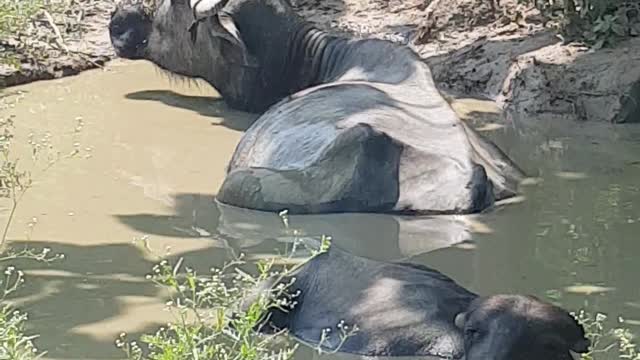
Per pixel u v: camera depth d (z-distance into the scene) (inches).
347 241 297.0
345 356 230.2
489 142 369.1
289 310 245.0
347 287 244.5
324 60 417.1
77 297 258.4
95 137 398.6
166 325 241.8
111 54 523.8
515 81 452.8
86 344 233.5
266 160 338.0
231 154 380.2
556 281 269.6
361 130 323.9
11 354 183.3
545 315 211.9
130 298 257.8
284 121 349.1
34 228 304.8
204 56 446.3
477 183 317.4
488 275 272.7
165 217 315.9
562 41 471.8
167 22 456.8
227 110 443.8
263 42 432.5
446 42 510.0
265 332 243.1
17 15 455.8
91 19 568.1
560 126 422.3
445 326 229.8
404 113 343.6
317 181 322.3
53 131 406.0
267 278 237.5
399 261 281.9
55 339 235.8
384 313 235.6
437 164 322.7
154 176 354.3
